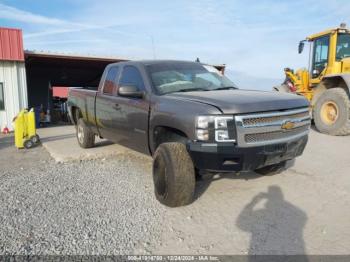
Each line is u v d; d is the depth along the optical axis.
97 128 6.73
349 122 9.52
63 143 9.00
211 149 3.70
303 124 4.36
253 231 3.53
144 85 4.91
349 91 9.38
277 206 4.20
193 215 3.95
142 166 6.27
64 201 4.45
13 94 14.94
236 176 5.41
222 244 3.27
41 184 5.24
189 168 3.93
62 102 28.91
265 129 3.83
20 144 8.94
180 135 4.37
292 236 3.41
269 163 4.01
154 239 3.38
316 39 11.47
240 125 3.67
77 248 3.19
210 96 4.14
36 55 15.88
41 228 3.61
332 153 7.21
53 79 27.36
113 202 4.39
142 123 4.77
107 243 3.29
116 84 5.78
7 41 14.49
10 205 4.30
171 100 4.27
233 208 4.14
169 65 5.37
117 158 6.96
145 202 4.38
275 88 14.51
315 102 10.75
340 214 3.93
